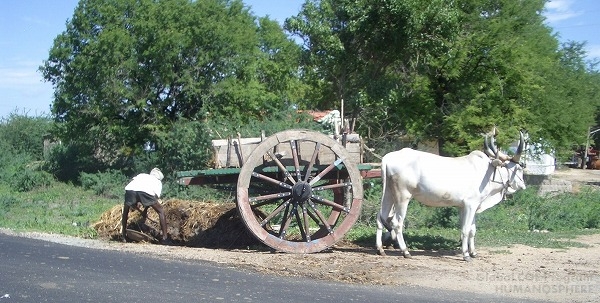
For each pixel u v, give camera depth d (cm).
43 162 3241
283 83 3434
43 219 1770
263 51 3512
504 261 1225
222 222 1357
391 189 1244
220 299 845
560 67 3128
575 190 2986
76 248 1241
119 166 2945
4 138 3919
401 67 2680
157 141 2762
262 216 1360
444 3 2477
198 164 2152
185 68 2856
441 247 1380
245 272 1044
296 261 1152
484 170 1251
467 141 2578
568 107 3003
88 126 2931
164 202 1459
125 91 2775
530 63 2647
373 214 1652
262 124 2052
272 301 846
